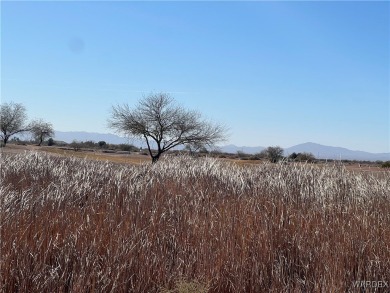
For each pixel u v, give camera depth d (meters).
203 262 5.45
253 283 5.31
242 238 5.84
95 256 5.27
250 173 11.40
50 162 12.40
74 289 4.74
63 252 5.31
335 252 5.72
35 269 4.96
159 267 5.28
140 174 10.91
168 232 6.17
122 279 5.00
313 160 13.29
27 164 12.18
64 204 7.11
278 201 7.48
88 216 6.12
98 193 8.00
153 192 8.07
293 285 5.45
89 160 13.88
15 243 5.29
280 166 12.02
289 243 6.03
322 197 8.38
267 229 6.14
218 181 10.14
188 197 8.02
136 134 28.61
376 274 5.61
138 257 5.35
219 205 7.27
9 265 4.98
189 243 5.87
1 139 53.00
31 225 5.74
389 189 9.66
